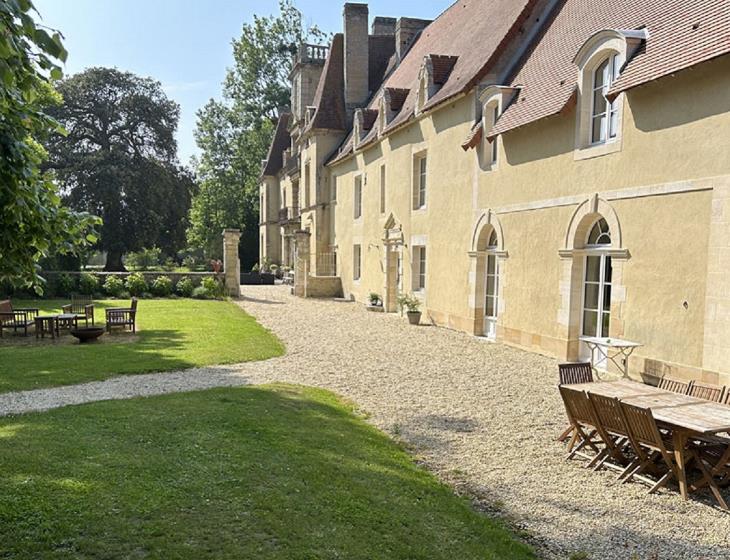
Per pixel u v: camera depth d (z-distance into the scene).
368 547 4.20
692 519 5.21
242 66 52.34
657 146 10.07
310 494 5.03
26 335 16.02
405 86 24.30
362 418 8.18
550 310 13.01
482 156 15.76
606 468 6.41
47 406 8.29
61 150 42.69
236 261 28.33
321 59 37.44
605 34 11.27
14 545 3.82
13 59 3.21
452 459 6.67
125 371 10.87
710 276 9.03
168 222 47.88
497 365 12.11
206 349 13.48
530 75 14.70
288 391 9.41
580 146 12.00
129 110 45.62
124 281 27.25
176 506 4.55
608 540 4.83
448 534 4.64
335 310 23.17
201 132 53.56
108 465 5.39
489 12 19.98
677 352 9.66
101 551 3.82
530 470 6.35
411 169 20.62
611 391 6.73
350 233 27.97
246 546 4.01
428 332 17.05
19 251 4.16
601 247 11.63
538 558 4.51
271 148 48.44
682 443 5.63
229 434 6.66
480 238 16.08
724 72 8.80
